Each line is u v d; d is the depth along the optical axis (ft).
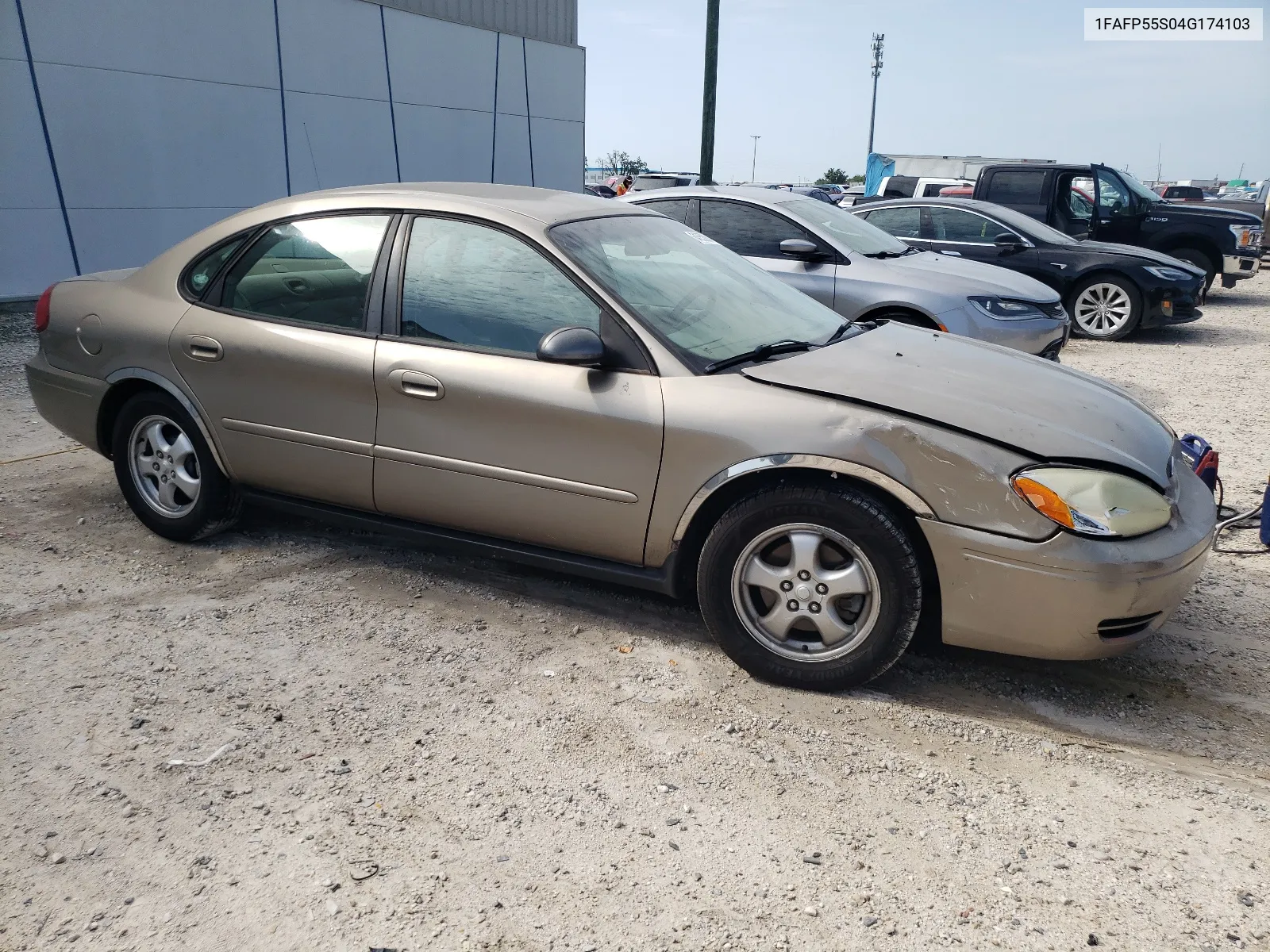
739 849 8.42
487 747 9.84
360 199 13.34
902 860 8.30
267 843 8.38
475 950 7.25
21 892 7.77
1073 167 44.62
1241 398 26.71
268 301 13.51
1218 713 10.90
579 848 8.39
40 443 20.42
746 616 11.12
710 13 45.44
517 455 11.81
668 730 10.23
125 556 14.49
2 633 12.03
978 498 10.05
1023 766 9.75
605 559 12.00
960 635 10.52
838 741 10.10
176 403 14.14
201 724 10.14
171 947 7.23
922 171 73.05
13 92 32.17
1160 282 35.42
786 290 14.34
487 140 52.03
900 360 12.01
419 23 46.73
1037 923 7.58
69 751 9.62
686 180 77.61
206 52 37.65
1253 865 8.29
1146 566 9.91
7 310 32.68
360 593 13.35
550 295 11.85
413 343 12.39
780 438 10.54
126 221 35.83
